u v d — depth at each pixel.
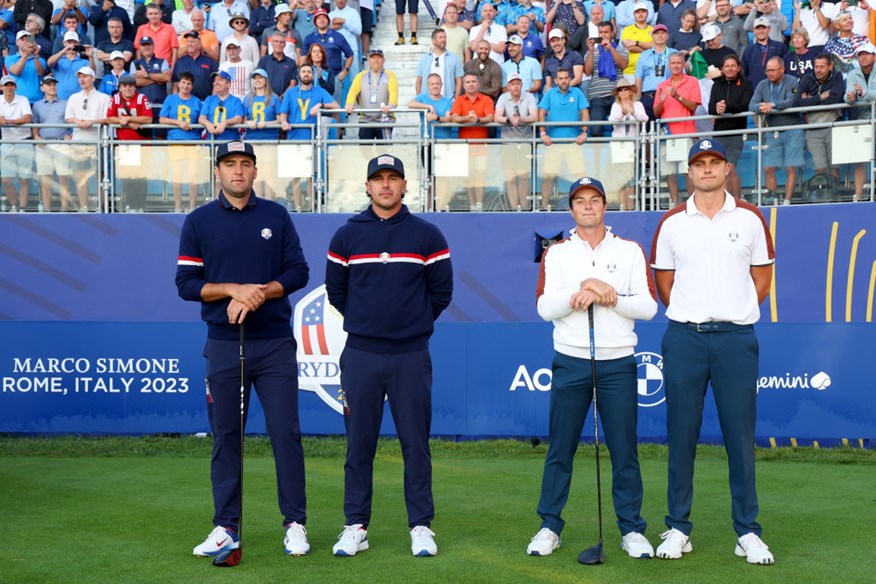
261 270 4.79
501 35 11.55
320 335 8.67
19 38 11.56
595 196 4.73
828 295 8.31
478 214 8.88
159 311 8.91
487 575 4.34
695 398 4.71
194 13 11.71
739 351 4.64
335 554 4.69
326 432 8.63
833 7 11.15
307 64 10.71
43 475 6.89
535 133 9.27
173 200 9.09
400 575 4.34
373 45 12.80
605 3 12.12
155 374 8.67
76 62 11.34
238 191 4.73
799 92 8.70
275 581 4.25
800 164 8.49
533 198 9.04
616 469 4.74
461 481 6.71
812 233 8.36
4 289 8.91
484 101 9.58
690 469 4.74
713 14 11.47
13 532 5.18
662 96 9.34
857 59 9.05
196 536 5.09
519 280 8.82
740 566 4.48
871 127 8.23
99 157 9.06
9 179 9.01
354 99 10.07
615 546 4.86
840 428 8.12
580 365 4.70
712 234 4.65
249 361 4.75
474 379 8.55
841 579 4.28
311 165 9.08
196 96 10.72
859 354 8.09
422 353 4.82
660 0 12.02
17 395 8.67
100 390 8.70
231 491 4.76
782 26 11.05
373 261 4.73
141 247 8.93
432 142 9.05
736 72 8.88
